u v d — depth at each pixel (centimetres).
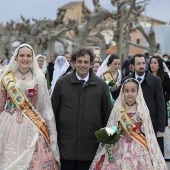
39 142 647
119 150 680
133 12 3416
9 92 659
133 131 684
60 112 676
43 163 643
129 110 694
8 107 666
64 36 4538
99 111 675
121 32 2761
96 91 671
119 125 692
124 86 692
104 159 675
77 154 664
